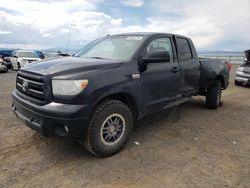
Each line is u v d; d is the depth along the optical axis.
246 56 11.77
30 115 3.53
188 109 6.73
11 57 19.34
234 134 4.87
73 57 4.58
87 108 3.33
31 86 3.61
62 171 3.32
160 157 3.77
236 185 3.07
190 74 5.46
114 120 3.75
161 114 6.12
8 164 3.46
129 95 3.94
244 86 11.91
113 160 3.65
